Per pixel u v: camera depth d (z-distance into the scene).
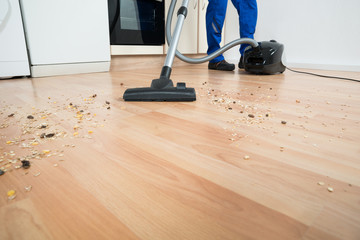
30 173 0.43
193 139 0.58
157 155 0.50
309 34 2.25
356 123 0.71
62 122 0.69
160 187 0.39
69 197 0.36
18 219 0.32
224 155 0.50
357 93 1.14
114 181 0.41
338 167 0.45
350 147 0.54
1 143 0.55
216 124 0.69
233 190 0.38
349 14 2.03
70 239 0.29
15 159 0.48
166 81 0.96
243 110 0.84
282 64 1.82
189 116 0.76
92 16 1.77
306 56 2.31
